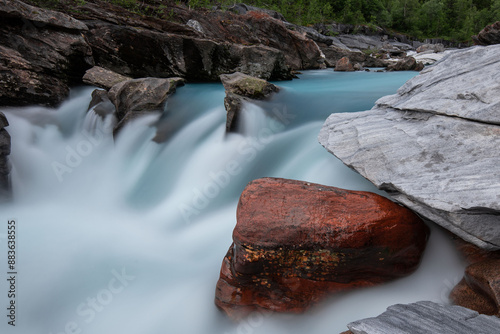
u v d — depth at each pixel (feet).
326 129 18.61
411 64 60.70
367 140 15.48
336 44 128.26
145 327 14.64
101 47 37.04
